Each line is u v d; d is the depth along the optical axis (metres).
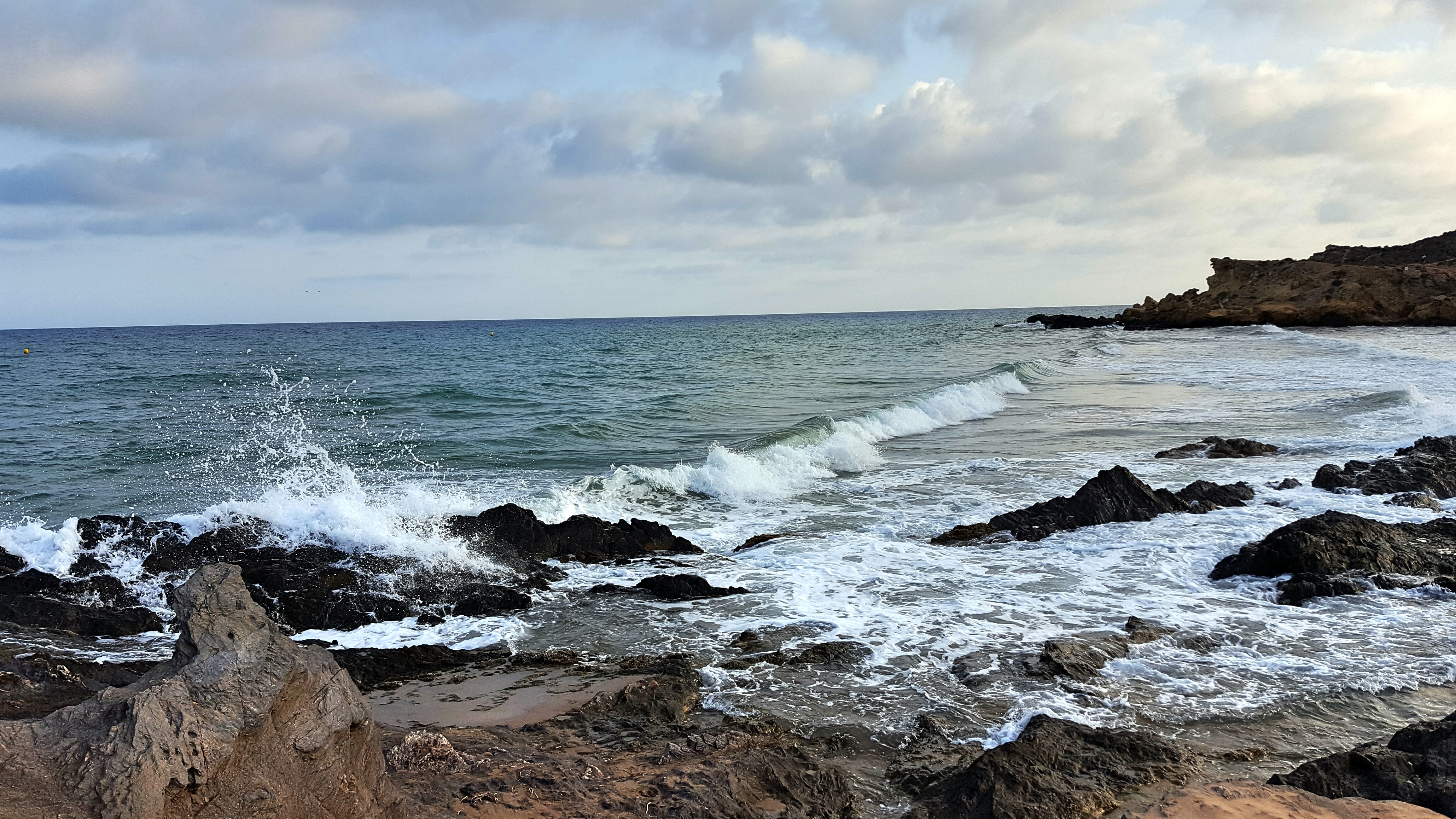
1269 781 5.02
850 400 27.92
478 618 8.47
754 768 5.12
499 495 13.61
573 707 6.31
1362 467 13.41
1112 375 33.53
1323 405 22.28
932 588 9.15
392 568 8.88
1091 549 10.32
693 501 13.81
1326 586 8.51
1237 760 5.45
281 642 3.41
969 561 10.15
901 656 7.26
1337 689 6.53
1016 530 11.07
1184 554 10.01
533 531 10.34
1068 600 8.66
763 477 14.97
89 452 18.75
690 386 33.97
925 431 21.19
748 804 4.76
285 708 3.29
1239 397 25.20
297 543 9.23
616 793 4.65
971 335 81.81
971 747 5.70
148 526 9.16
